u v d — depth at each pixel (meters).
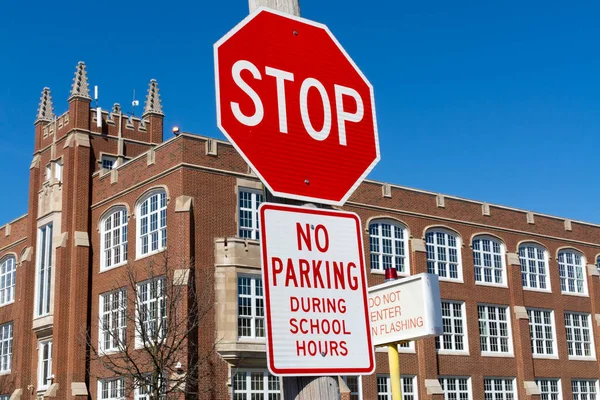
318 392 4.23
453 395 42.72
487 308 46.25
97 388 38.25
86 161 42.31
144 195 37.81
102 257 40.31
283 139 4.69
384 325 6.47
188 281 33.91
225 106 4.53
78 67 43.59
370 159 4.99
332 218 4.60
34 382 42.50
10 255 49.00
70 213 41.56
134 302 33.56
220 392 33.47
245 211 37.28
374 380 38.94
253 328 34.81
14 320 46.78
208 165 36.41
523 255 49.59
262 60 4.77
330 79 5.00
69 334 39.53
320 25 5.08
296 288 4.35
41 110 46.62
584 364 50.34
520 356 46.22
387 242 42.59
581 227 53.75
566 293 51.00
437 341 42.91
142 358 35.19
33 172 45.94
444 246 45.38
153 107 46.94
